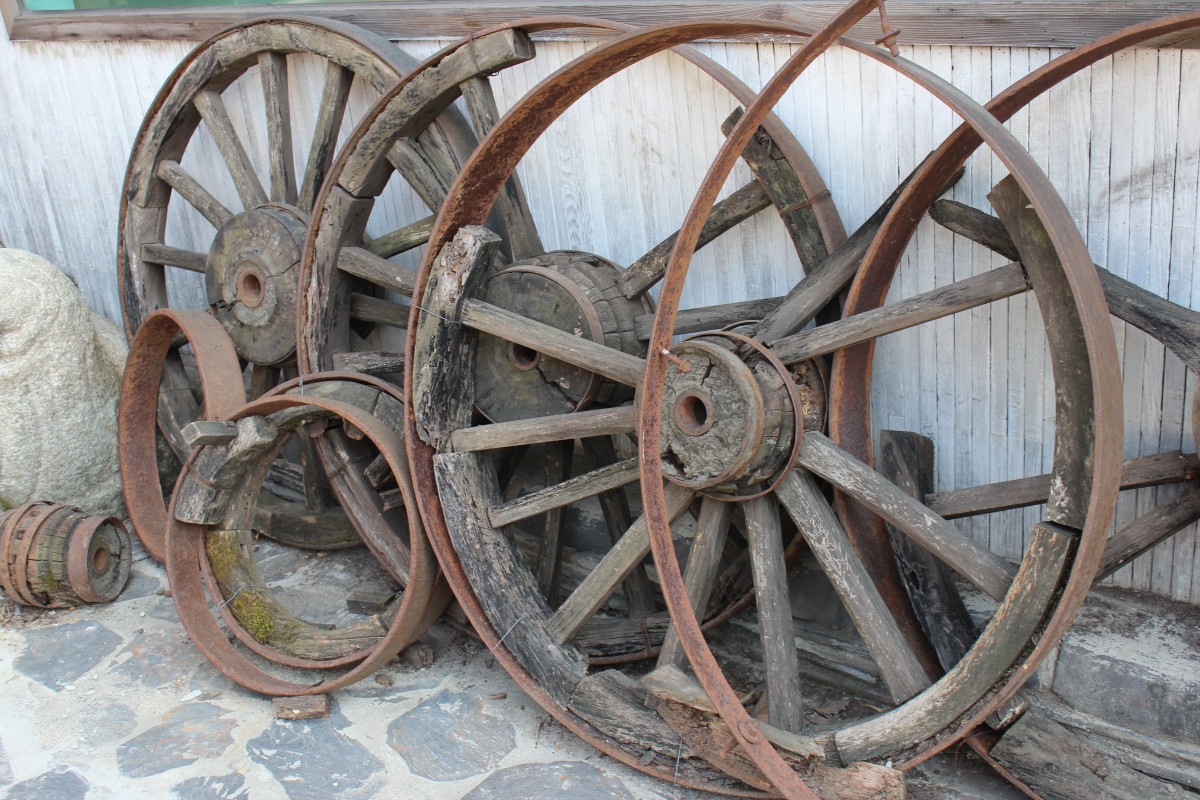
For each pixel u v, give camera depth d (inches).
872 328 89.7
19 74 171.9
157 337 136.7
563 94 95.2
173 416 156.9
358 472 124.0
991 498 95.2
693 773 89.4
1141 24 71.2
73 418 148.7
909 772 90.9
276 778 94.0
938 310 86.3
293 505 152.2
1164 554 97.3
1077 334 74.0
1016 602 74.7
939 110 97.5
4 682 113.0
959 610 95.0
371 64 125.0
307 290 129.3
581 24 102.0
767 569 93.8
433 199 121.6
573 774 93.1
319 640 110.8
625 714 93.3
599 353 98.6
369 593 131.6
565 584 131.0
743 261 115.7
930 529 84.2
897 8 96.3
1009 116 87.6
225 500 116.3
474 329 112.0
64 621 128.0
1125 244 92.2
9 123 177.2
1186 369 90.5
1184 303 90.2
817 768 82.3
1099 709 88.4
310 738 100.6
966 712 77.9
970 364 103.4
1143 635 92.6
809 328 105.3
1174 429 92.6
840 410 97.3
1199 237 87.9
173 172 151.6
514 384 111.7
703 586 97.0
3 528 128.1
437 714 104.3
